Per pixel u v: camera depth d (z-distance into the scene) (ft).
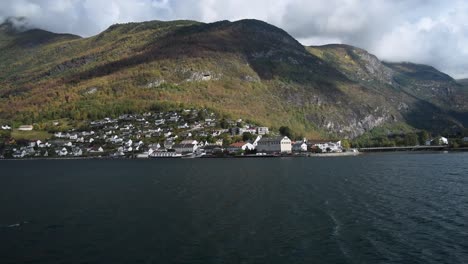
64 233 210.38
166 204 281.74
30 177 531.09
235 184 385.50
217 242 189.26
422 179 393.09
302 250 176.45
